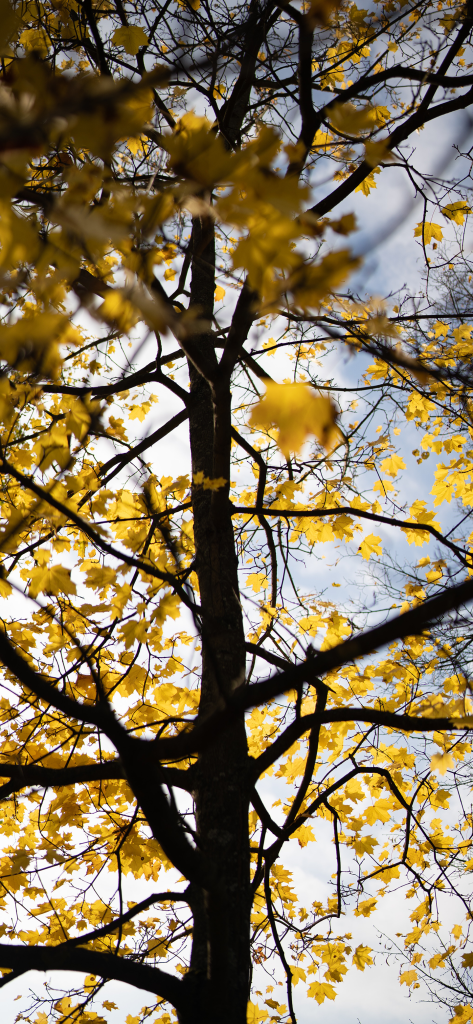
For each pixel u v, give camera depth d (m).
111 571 2.48
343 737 4.09
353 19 2.45
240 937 2.39
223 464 3.03
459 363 3.23
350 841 4.14
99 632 2.68
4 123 0.68
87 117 0.70
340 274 0.85
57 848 3.29
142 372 3.91
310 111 1.89
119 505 2.75
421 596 3.83
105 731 1.62
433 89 2.07
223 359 2.34
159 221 0.93
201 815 2.69
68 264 0.93
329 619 3.93
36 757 3.68
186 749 1.60
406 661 3.69
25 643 3.63
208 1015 2.13
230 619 3.11
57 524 2.25
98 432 1.90
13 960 2.07
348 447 3.52
